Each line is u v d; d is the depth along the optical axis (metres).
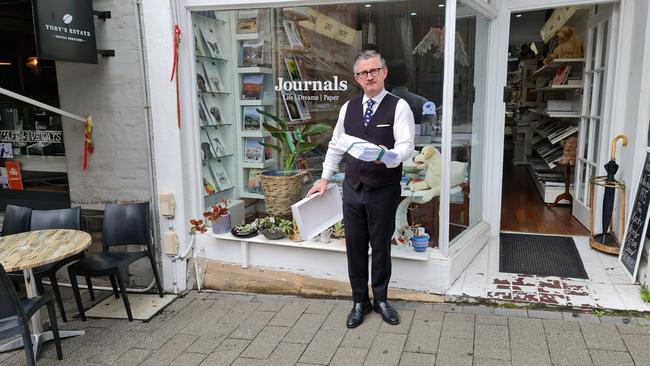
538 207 5.48
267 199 3.87
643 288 3.19
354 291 3.08
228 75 3.83
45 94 4.02
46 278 4.10
